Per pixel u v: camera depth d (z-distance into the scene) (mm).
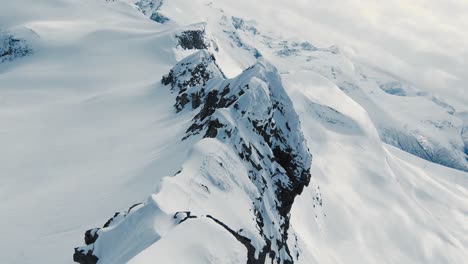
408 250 107375
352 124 167375
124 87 101125
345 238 95312
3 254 29250
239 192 25969
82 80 111125
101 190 37531
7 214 35344
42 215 34688
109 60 133500
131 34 165250
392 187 135250
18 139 60688
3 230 32562
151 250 14219
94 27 177625
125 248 16797
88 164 48375
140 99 82688
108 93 87688
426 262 105625
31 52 145750
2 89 100188
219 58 190750
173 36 158250
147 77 120688
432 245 114438
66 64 131500
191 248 15188
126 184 36781
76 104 81438
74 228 31500
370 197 124062
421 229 120375
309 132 149375
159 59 142750
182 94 71000
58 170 47438
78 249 19125
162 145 48906
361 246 95875
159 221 17203
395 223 115500
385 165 150875
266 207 29406
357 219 106875
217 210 22328
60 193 38781
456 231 147750
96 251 18078
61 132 64250
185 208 19953
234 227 22234
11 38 152625
